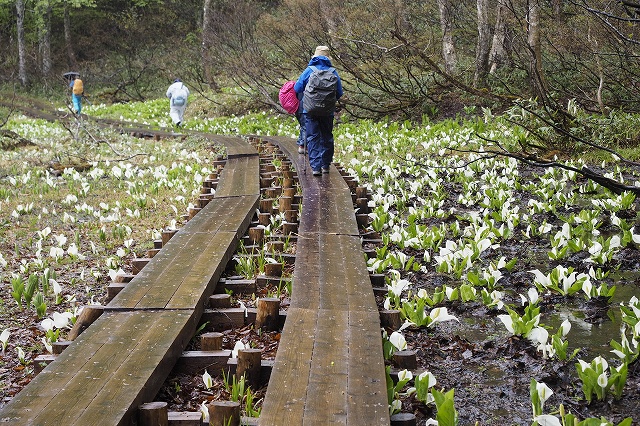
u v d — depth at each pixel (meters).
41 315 5.21
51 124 25.64
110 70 42.66
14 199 10.67
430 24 21.92
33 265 6.94
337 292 4.82
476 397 3.64
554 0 16.59
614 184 6.49
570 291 5.23
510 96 15.84
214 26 31.20
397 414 3.27
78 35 48.34
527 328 4.28
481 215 8.40
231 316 4.77
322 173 10.34
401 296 5.49
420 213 8.36
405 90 19.45
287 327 4.07
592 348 4.26
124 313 4.40
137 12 48.28
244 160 12.82
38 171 13.23
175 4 47.25
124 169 13.43
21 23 42.59
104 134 18.61
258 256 6.32
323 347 3.74
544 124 12.48
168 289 4.85
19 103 36.31
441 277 5.97
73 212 9.77
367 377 3.35
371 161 13.03
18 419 2.97
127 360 3.60
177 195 10.56
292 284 5.03
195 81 34.47
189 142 17.53
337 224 7.10
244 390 3.72
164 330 4.04
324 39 22.00
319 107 9.66
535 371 3.92
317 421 2.90
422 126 17.38
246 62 23.88
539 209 8.25
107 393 3.21
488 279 5.45
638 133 11.73
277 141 15.73
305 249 6.11
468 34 21.92
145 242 7.75
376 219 7.79
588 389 3.47
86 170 13.96
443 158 12.50
